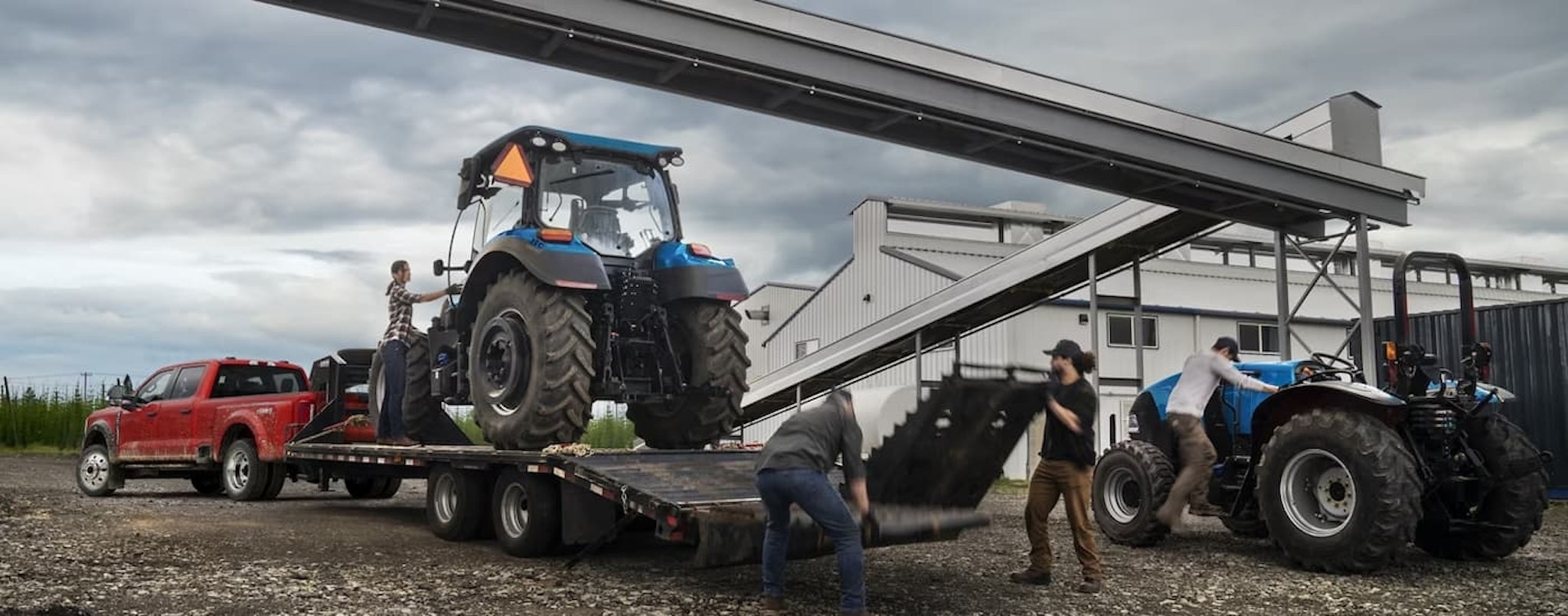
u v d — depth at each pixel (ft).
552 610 18.34
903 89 35.76
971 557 25.09
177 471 42.29
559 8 30.94
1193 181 40.37
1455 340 49.60
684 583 21.11
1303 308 87.30
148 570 21.48
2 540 25.07
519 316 25.35
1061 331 72.38
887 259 83.30
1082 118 38.24
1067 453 20.63
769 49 33.88
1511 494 24.93
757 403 69.21
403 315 32.07
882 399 19.08
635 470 22.24
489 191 28.32
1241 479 28.02
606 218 27.30
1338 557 22.93
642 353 27.14
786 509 17.66
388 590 19.90
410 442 31.24
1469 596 20.79
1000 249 90.27
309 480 36.70
